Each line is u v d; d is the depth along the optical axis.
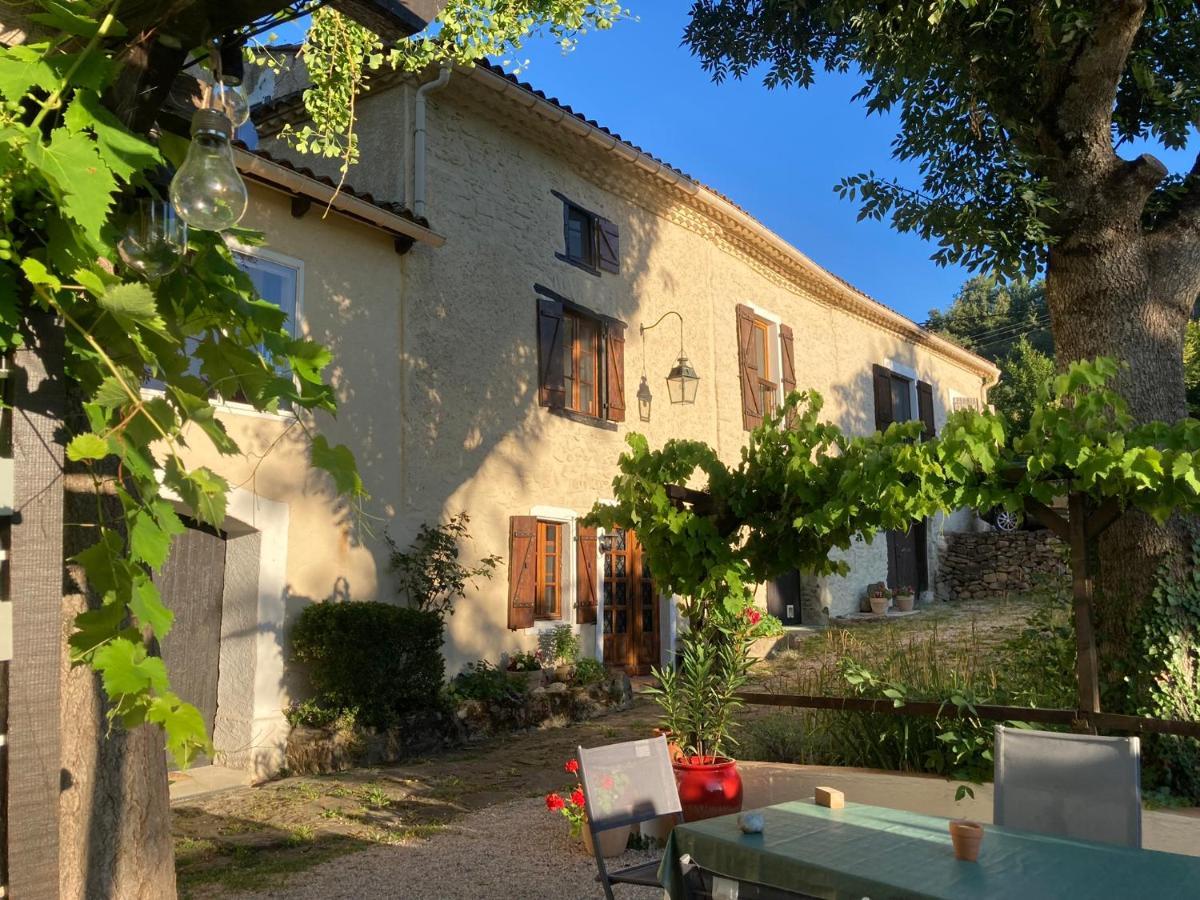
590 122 10.80
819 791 3.38
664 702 5.54
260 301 2.65
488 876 4.70
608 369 11.24
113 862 2.41
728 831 2.99
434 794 6.54
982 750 4.89
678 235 12.95
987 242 6.32
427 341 9.03
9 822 1.88
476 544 9.32
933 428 19.83
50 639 1.97
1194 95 6.78
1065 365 5.96
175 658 7.04
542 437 10.27
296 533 7.63
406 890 4.52
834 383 16.44
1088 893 2.36
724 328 13.63
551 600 10.43
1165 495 4.17
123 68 2.21
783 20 8.31
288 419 7.61
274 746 7.19
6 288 1.89
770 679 10.14
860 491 4.80
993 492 4.57
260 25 2.73
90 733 2.40
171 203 2.16
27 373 2.01
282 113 9.95
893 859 2.66
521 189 10.38
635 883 3.53
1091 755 3.35
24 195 1.97
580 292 11.11
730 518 5.66
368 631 7.41
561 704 9.34
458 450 9.23
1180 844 4.27
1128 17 5.44
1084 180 5.93
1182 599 5.45
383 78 9.23
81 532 2.39
